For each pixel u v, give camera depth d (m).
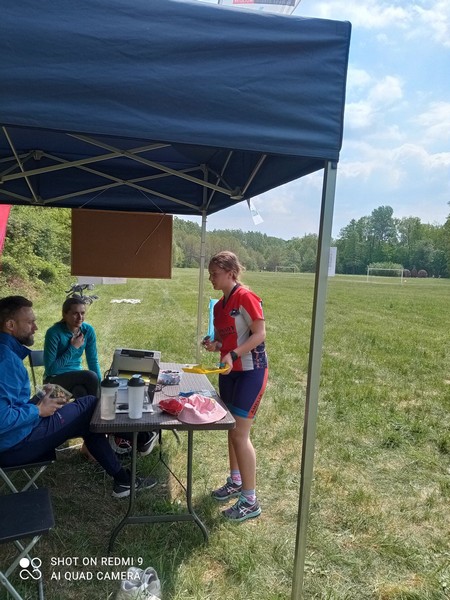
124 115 1.48
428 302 21.48
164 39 1.50
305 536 1.99
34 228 15.62
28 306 2.35
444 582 2.26
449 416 4.84
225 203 3.95
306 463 1.93
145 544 2.41
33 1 1.39
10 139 2.98
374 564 2.39
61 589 2.10
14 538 1.56
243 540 2.49
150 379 2.54
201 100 1.55
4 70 1.38
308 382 1.89
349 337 10.07
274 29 1.60
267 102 1.62
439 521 2.82
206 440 3.86
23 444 2.24
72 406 2.45
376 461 3.65
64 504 2.78
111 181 4.32
